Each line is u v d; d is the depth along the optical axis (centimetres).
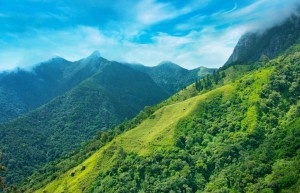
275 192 16600
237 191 18812
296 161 17762
